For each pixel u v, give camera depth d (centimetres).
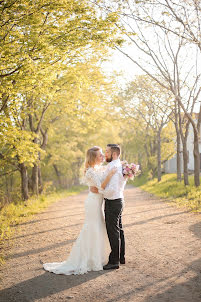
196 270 464
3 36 895
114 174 510
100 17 991
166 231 760
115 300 378
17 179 2473
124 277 457
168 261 519
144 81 1927
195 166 1596
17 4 820
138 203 1478
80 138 3372
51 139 2641
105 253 520
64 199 2128
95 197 521
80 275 479
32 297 402
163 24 1198
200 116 1623
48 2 857
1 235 790
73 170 4034
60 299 390
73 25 954
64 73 1451
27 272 506
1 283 461
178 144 2095
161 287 410
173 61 1463
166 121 2719
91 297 391
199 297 373
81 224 945
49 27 959
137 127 3300
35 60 984
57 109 1912
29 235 816
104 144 4019
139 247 626
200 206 1084
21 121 1612
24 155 1395
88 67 1644
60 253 612
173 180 2558
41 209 1445
